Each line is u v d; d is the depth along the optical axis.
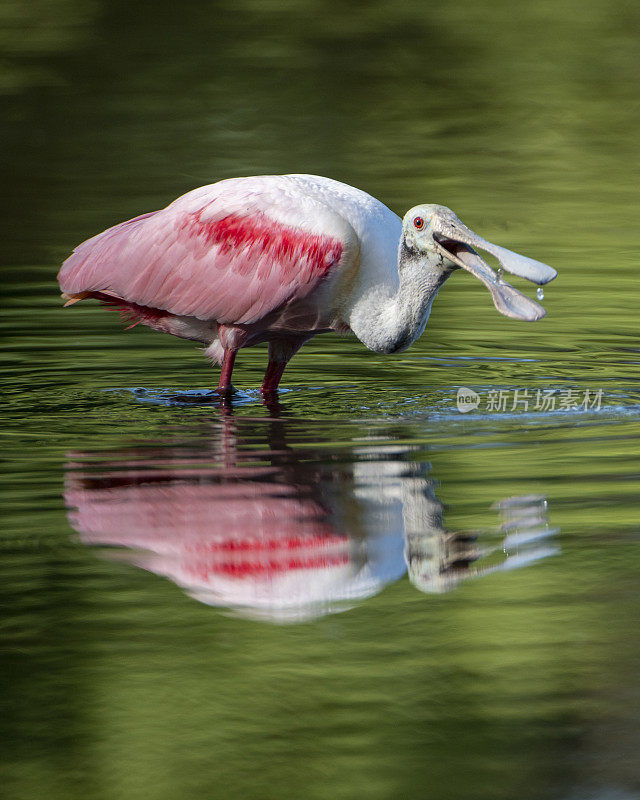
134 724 6.25
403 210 22.70
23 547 8.40
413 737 6.19
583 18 42.84
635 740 6.16
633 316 17.16
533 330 16.53
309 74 36.72
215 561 8.18
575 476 9.92
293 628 7.34
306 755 6.02
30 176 26.36
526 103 33.69
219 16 43.66
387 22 42.94
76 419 11.95
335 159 27.66
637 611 7.51
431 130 31.05
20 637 7.15
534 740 6.19
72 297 13.69
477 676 6.76
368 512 9.05
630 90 34.88
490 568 8.14
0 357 15.03
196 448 10.76
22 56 37.94
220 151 28.39
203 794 5.74
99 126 31.14
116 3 44.81
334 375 14.30
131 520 8.88
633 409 12.28
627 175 26.80
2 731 6.26
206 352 13.74
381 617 7.48
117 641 7.14
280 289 12.77
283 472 9.99
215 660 6.93
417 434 11.28
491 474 9.98
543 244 21.09
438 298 18.84
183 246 13.09
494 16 43.62
